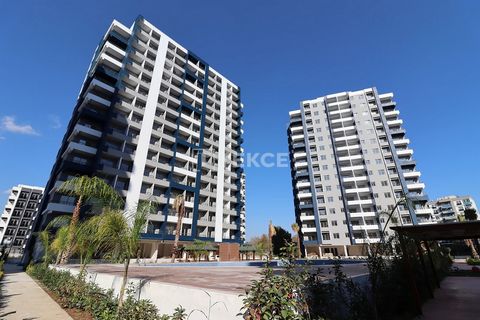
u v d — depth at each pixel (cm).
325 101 8062
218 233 5612
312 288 515
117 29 5238
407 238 1112
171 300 653
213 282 799
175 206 3950
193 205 5256
